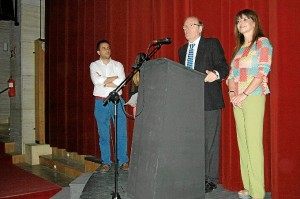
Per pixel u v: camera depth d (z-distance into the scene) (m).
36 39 6.41
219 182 2.92
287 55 2.36
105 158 3.49
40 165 5.95
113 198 2.29
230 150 2.79
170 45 3.46
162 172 1.75
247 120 2.09
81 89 4.94
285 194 2.36
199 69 2.44
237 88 2.19
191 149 1.87
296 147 2.33
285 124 2.36
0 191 3.96
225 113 2.85
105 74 3.58
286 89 2.36
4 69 7.89
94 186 2.76
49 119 5.82
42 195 3.99
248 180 2.26
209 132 2.40
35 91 6.39
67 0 5.26
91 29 4.72
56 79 5.64
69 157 5.61
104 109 3.51
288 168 2.35
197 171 1.89
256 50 2.11
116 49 4.26
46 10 5.96
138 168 1.92
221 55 2.38
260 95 2.07
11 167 5.34
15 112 6.55
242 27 2.16
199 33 2.52
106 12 4.42
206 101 2.37
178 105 1.83
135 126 2.07
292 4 2.35
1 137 6.96
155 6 3.65
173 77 1.82
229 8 2.83
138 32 3.95
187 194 1.84
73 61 5.16
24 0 6.27
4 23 7.93
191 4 3.14
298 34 2.32
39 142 6.23
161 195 1.75
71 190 3.20
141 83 2.08
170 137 1.79
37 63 6.30
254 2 2.67
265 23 2.63
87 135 4.75
